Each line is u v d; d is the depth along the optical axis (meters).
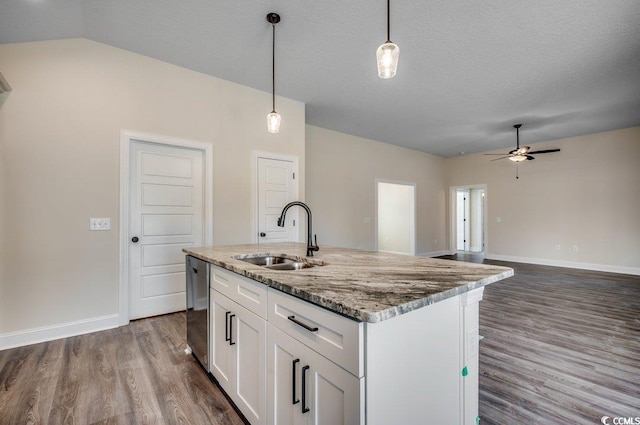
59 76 2.71
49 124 2.66
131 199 3.13
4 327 2.47
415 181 7.52
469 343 1.34
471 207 9.67
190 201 3.48
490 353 2.39
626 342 2.58
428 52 3.00
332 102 4.35
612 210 5.68
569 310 3.44
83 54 2.82
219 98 3.62
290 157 4.24
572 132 5.81
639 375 2.06
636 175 5.43
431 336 1.14
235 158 3.75
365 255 2.07
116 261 2.96
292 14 2.47
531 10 2.38
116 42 2.89
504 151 7.19
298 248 2.50
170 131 3.28
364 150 6.37
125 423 1.60
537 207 6.64
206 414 1.67
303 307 1.14
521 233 6.89
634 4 2.29
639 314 3.29
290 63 3.28
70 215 2.74
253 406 1.49
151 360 2.27
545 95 4.03
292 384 1.19
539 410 1.71
